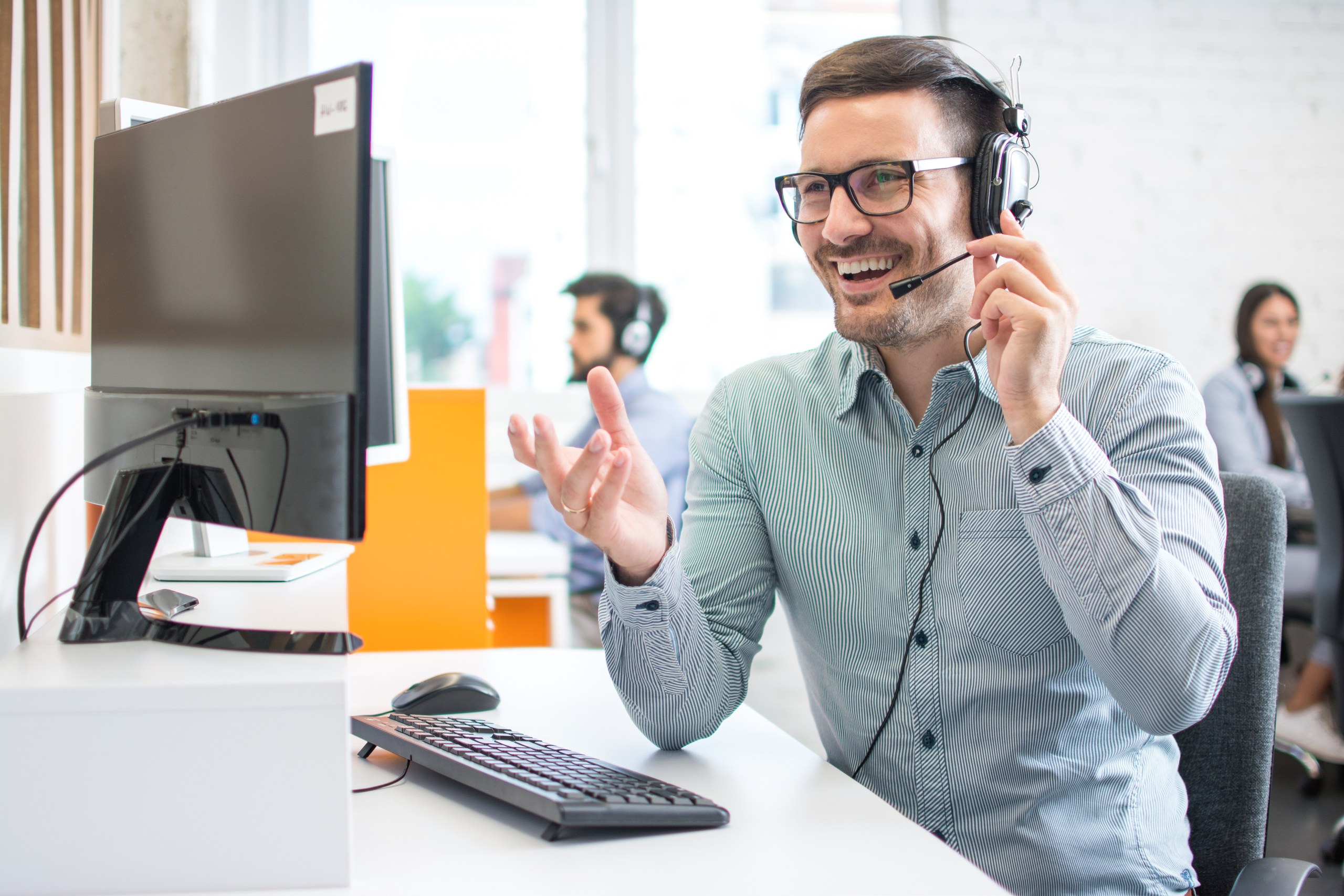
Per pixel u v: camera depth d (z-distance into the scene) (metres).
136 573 0.75
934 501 1.02
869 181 0.98
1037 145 3.56
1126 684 0.84
